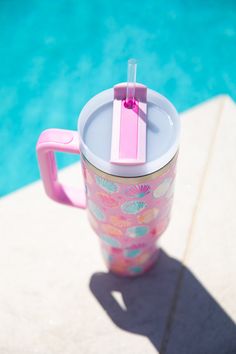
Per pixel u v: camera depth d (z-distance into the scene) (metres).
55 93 1.65
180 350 1.04
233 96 1.64
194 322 1.08
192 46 1.75
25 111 1.61
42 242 1.21
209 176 1.30
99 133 0.82
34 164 1.51
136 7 1.85
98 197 0.85
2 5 1.85
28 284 1.14
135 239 0.95
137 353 1.04
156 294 1.13
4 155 1.53
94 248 1.20
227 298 1.11
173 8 1.84
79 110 1.61
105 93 0.84
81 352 1.04
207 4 1.85
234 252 1.17
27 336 1.07
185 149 1.35
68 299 1.12
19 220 1.25
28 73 1.70
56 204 1.27
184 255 1.18
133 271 1.13
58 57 1.73
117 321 1.09
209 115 1.42
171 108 0.82
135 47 1.75
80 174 1.33
